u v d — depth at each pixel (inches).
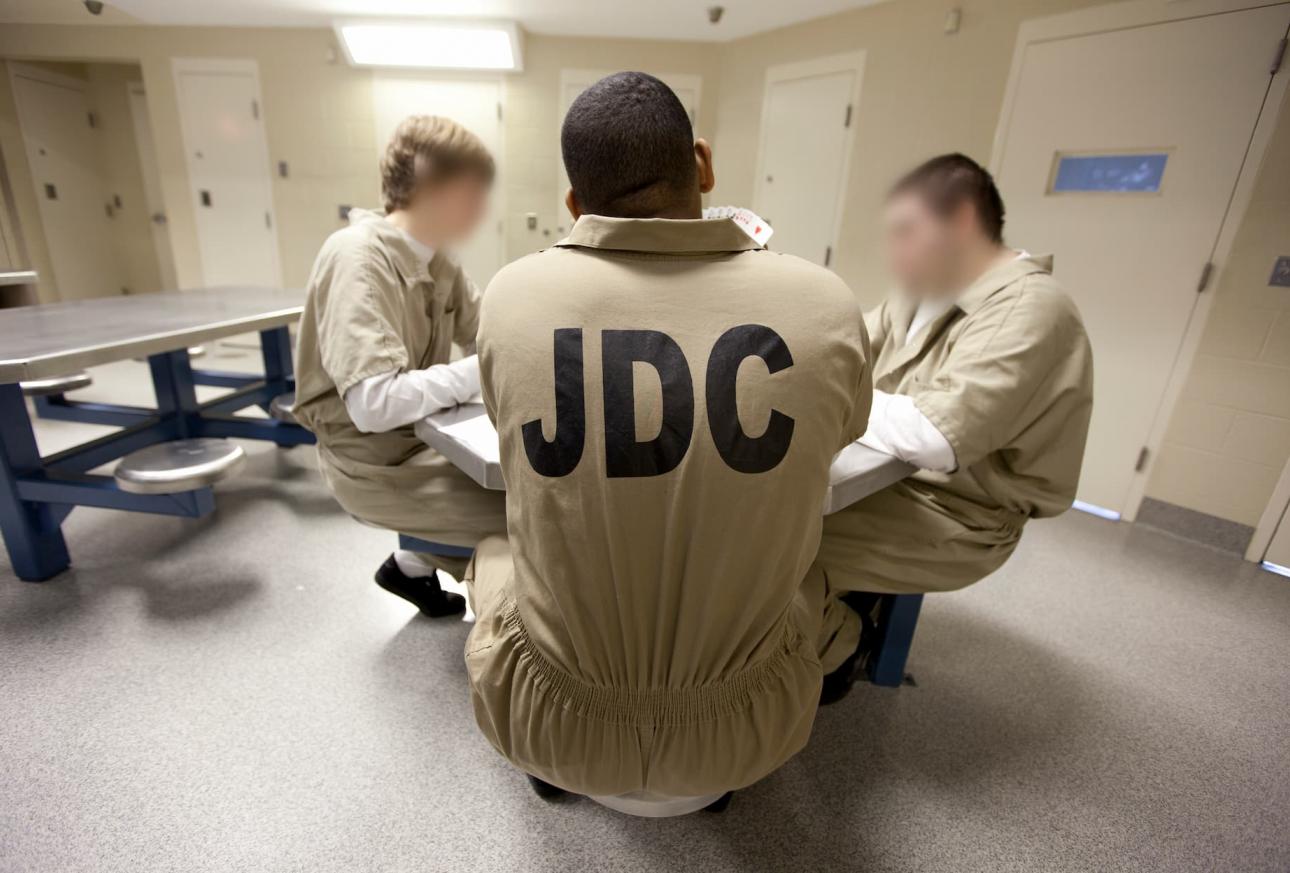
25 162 184.9
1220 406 87.6
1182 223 86.3
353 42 152.9
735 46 149.8
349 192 173.2
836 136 131.3
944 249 47.9
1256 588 80.2
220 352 191.2
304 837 41.2
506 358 27.6
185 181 177.2
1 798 42.6
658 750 30.1
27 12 155.4
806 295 27.6
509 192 168.4
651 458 25.8
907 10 115.0
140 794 43.5
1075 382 44.5
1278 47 75.6
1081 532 95.0
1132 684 60.7
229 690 53.8
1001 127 104.0
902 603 54.9
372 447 53.3
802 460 26.9
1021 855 42.4
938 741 52.2
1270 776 49.9
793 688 32.3
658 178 28.3
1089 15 91.0
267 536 80.9
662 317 26.4
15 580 67.9
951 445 40.9
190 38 163.9
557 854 41.0
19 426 64.8
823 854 41.9
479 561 42.8
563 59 157.1
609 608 27.8
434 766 47.3
